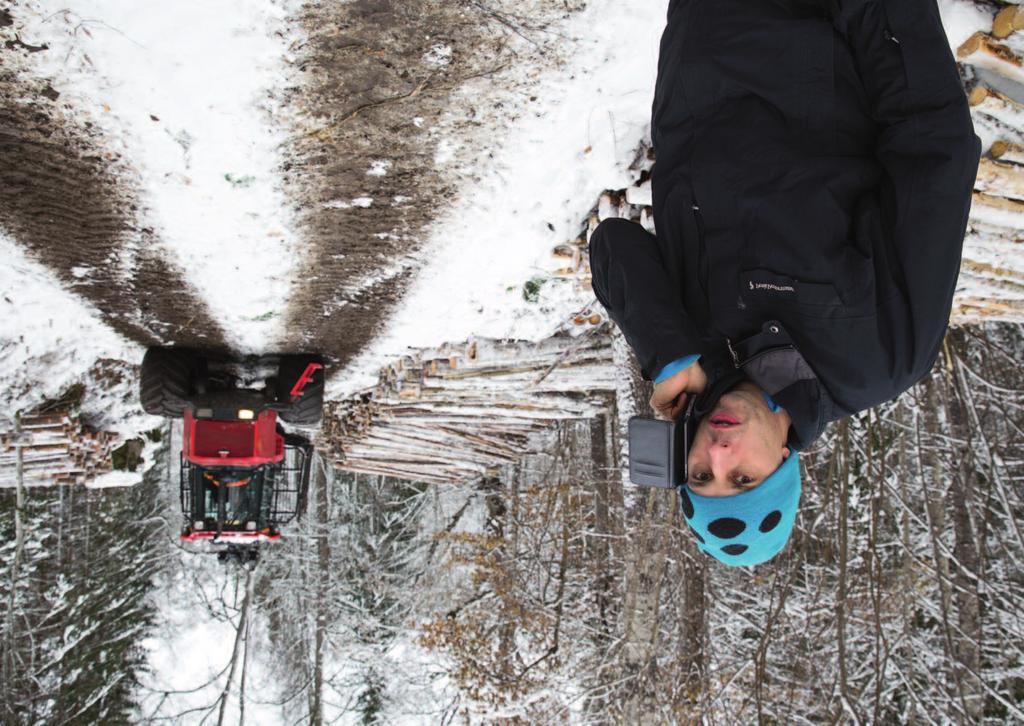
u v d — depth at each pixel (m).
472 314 5.34
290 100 3.02
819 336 1.86
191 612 14.48
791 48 1.96
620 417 5.21
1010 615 8.04
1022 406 7.94
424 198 3.75
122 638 13.09
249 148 3.24
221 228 3.89
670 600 7.10
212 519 6.47
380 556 14.58
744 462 1.93
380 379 7.29
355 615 14.12
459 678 9.36
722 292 1.98
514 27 2.87
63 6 2.55
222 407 5.80
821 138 1.96
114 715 12.73
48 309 5.03
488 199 3.80
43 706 11.16
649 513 5.77
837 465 7.86
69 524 11.91
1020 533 7.42
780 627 7.73
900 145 1.83
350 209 3.79
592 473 8.23
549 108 3.26
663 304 2.04
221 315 5.12
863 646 8.25
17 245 4.05
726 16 2.03
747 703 7.51
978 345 8.97
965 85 2.92
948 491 8.38
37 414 6.44
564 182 3.72
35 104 2.93
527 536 9.70
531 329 5.57
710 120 2.06
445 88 3.09
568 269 4.38
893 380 1.84
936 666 8.20
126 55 2.75
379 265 4.46
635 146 3.49
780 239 1.88
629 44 2.98
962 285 4.34
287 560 14.81
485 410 7.55
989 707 8.99
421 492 14.67
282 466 6.88
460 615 9.82
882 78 1.88
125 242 4.03
